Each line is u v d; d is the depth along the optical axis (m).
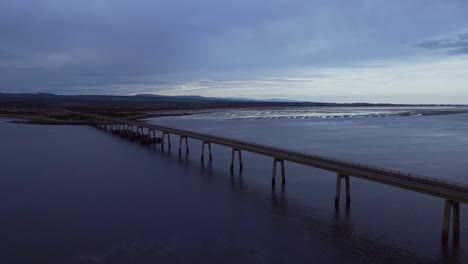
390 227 43.53
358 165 52.06
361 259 35.97
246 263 35.16
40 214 47.94
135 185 62.56
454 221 38.94
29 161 83.81
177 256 36.41
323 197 55.19
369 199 53.84
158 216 47.25
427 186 40.81
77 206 51.16
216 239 40.34
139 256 36.44
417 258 36.00
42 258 36.22
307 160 56.31
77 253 37.16
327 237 40.84
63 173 71.56
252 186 61.88
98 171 73.69
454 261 35.38
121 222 45.16
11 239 40.44
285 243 39.38
